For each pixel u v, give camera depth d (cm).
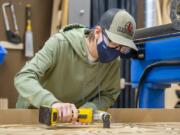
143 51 200
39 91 150
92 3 332
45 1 343
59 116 135
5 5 327
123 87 344
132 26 159
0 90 325
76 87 182
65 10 317
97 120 144
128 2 350
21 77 160
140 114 163
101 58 166
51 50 170
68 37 176
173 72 187
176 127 139
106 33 158
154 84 200
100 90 190
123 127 138
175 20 161
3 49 291
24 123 142
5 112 140
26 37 330
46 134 111
